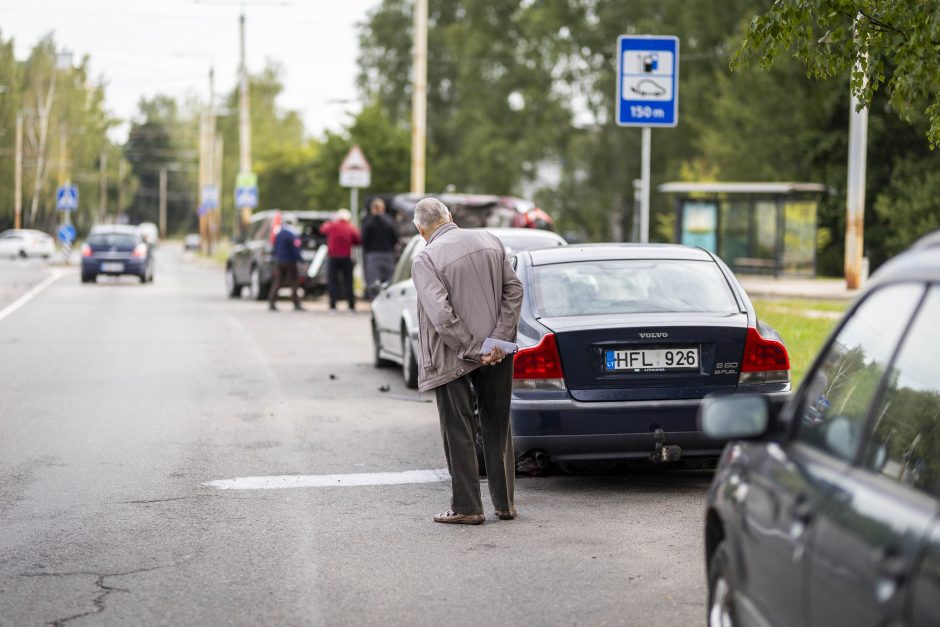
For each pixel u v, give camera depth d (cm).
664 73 4212
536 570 1936
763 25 2739
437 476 2717
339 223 7725
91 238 11581
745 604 1208
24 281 12069
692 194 11081
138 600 1767
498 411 2292
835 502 995
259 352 5406
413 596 1789
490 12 19200
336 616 1691
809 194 10725
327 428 3375
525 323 2555
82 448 3045
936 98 2808
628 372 2467
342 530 2214
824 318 6588
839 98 13425
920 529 848
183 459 2906
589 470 2792
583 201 18625
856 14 2709
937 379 1043
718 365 2484
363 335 6259
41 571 1927
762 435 1195
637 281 2658
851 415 1087
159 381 4384
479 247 2245
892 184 12381
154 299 9188
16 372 4622
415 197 7669
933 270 995
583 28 17988
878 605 873
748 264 11000
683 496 2530
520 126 18575
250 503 2441
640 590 1817
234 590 1820
